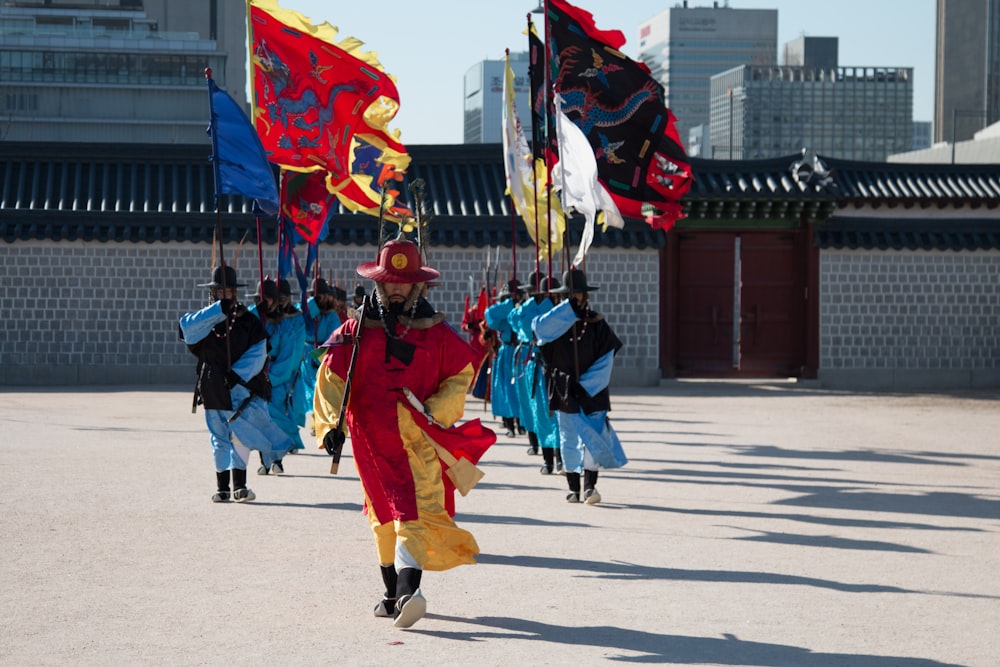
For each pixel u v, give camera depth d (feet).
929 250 91.61
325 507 34.71
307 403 47.93
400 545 21.29
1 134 272.31
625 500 36.91
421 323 21.99
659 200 47.75
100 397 75.10
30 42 279.49
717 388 88.07
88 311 87.45
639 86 46.88
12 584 24.64
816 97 639.35
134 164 91.91
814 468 44.98
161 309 88.02
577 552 28.66
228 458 35.58
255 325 35.70
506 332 54.44
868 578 26.05
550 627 21.72
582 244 36.65
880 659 19.85
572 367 35.65
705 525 32.58
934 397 81.56
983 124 355.15
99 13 305.32
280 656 19.65
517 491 38.60
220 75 290.15
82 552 27.91
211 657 19.56
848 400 78.54
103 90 282.77
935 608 23.40
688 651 20.21
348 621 22.02
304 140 40.81
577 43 46.52
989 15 353.72
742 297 92.94
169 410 65.92
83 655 19.61
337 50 40.16
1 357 86.79
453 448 21.97
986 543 30.25
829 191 89.81
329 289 48.91
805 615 22.77
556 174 43.24
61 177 90.48
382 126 41.06
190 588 24.49
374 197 41.98
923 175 93.81
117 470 41.60
